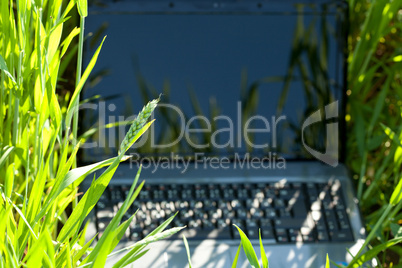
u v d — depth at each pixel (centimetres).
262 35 90
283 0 90
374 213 87
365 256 65
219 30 90
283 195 82
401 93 98
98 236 74
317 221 79
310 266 73
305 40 90
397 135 91
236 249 74
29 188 69
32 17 64
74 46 90
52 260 48
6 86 60
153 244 73
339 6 90
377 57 108
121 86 87
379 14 97
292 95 90
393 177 94
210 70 89
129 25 88
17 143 61
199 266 72
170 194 81
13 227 54
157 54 88
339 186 84
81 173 49
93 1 88
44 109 55
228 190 82
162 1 89
